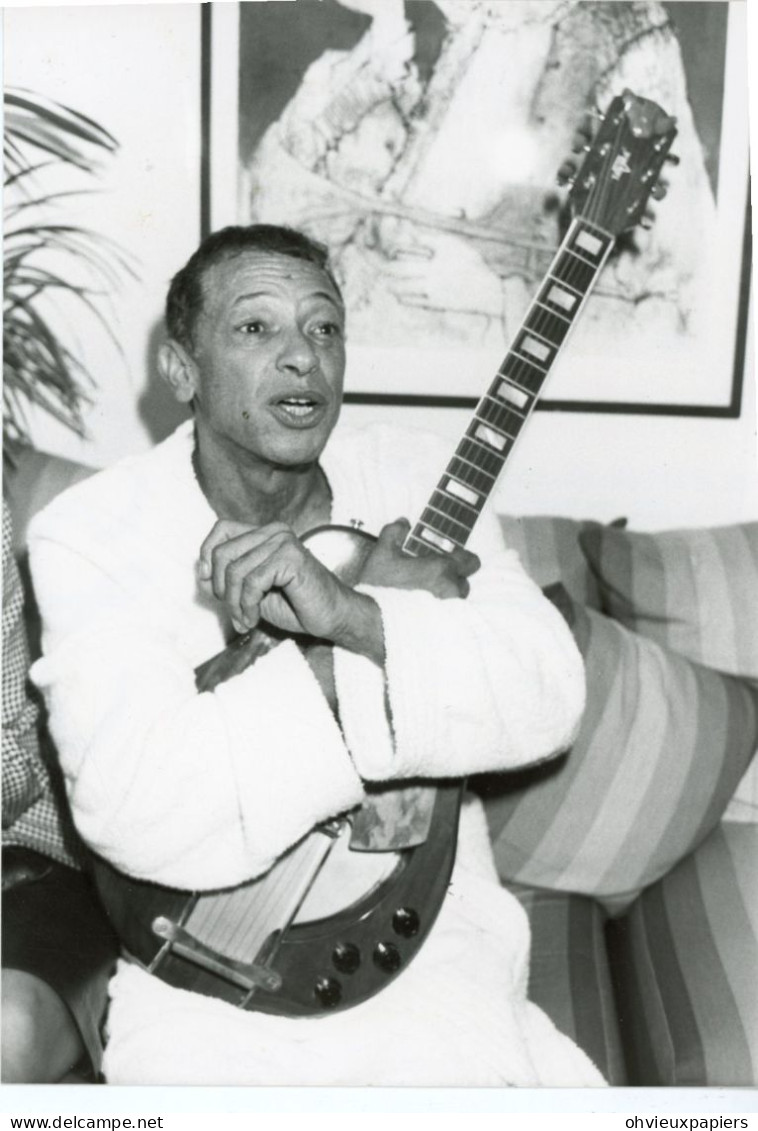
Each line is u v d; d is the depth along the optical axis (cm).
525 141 183
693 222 187
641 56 183
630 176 145
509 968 128
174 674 118
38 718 141
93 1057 116
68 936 123
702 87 184
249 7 178
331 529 128
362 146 182
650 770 154
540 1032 129
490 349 187
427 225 184
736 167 186
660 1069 132
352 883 120
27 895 129
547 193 185
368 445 141
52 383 183
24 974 115
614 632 159
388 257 184
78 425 185
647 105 145
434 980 122
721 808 158
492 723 116
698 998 139
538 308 141
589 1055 135
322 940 118
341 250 184
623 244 187
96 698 116
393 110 182
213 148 181
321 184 182
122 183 181
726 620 169
